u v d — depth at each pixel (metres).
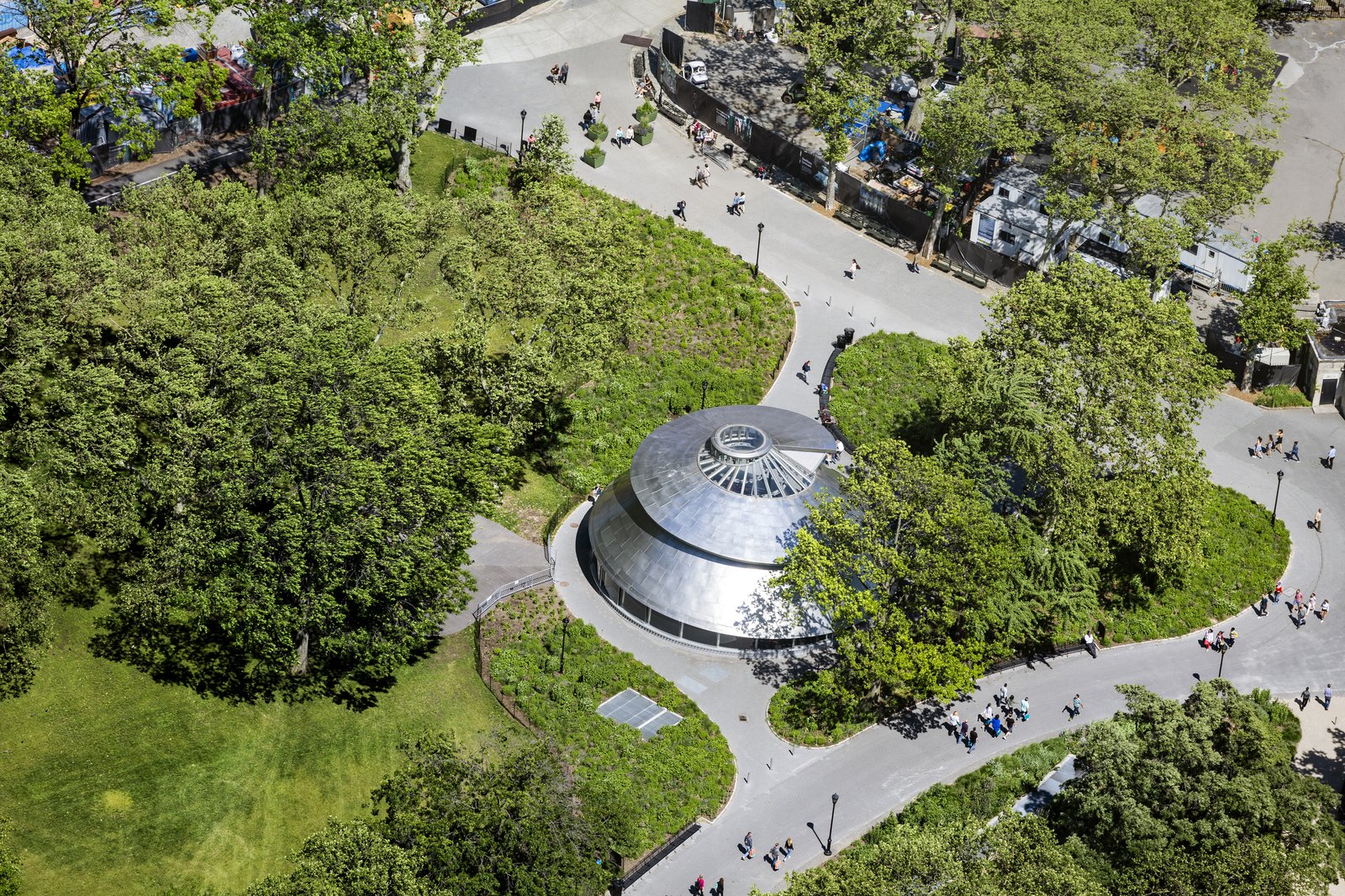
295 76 167.12
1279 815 95.62
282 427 102.44
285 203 129.75
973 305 162.38
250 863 97.88
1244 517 139.38
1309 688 123.50
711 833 105.94
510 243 130.62
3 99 129.00
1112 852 97.38
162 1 139.25
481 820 88.81
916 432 142.62
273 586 99.62
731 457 122.38
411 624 105.88
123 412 106.88
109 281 109.50
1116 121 160.12
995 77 163.38
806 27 168.62
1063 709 119.12
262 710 107.19
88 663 106.19
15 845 94.75
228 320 110.69
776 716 114.62
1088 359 126.12
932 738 115.06
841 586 108.94
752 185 176.88
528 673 114.81
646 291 158.12
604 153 176.38
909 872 86.56
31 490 96.56
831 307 160.25
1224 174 154.62
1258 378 157.12
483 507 118.12
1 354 107.38
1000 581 112.94
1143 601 129.12
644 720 112.69
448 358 122.00
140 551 112.62
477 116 181.00
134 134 138.38
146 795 99.62
